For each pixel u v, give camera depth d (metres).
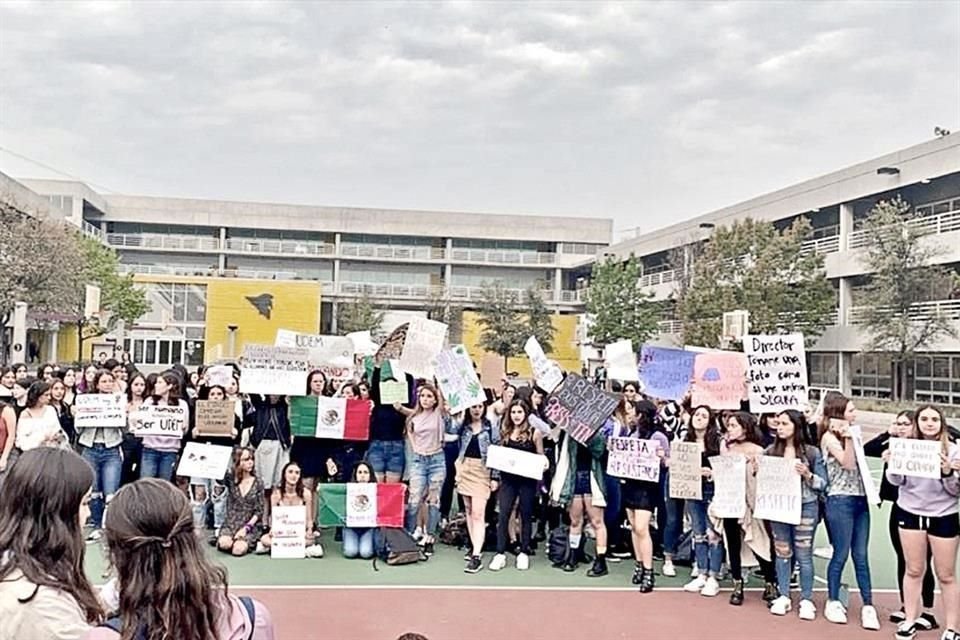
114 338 59.84
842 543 8.10
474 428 10.41
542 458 9.91
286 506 10.41
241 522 10.52
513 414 10.07
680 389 10.73
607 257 64.44
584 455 9.83
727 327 22.19
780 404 9.52
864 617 7.96
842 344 46.56
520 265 81.38
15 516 2.84
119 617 2.84
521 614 8.13
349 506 10.20
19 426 9.80
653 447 9.22
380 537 10.21
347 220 80.00
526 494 10.03
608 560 10.47
